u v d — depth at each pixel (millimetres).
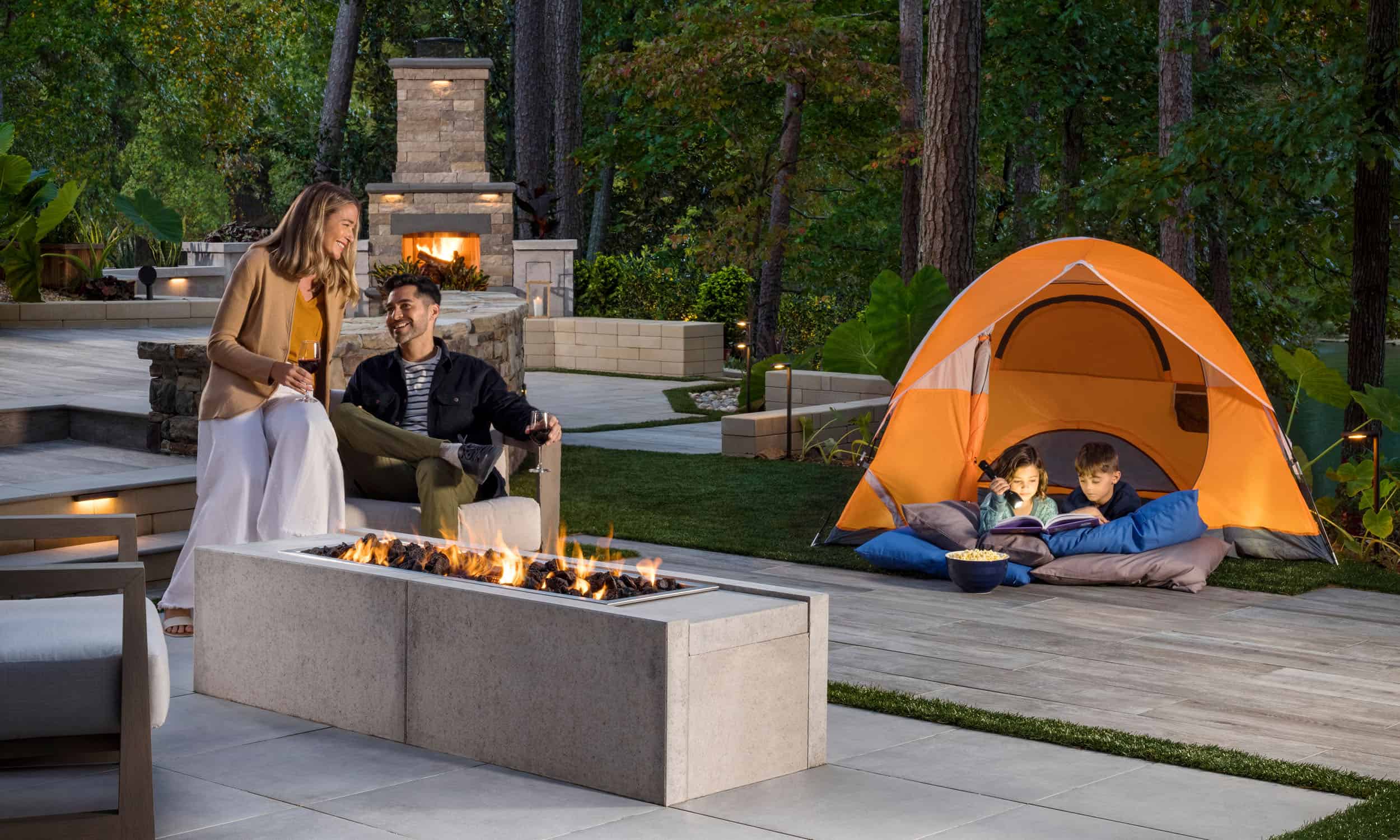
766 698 4887
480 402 7605
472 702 5090
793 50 23125
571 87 31656
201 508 6902
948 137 15773
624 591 5102
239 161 43156
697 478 12438
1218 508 9547
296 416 6848
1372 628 7570
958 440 9906
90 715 4133
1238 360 9211
